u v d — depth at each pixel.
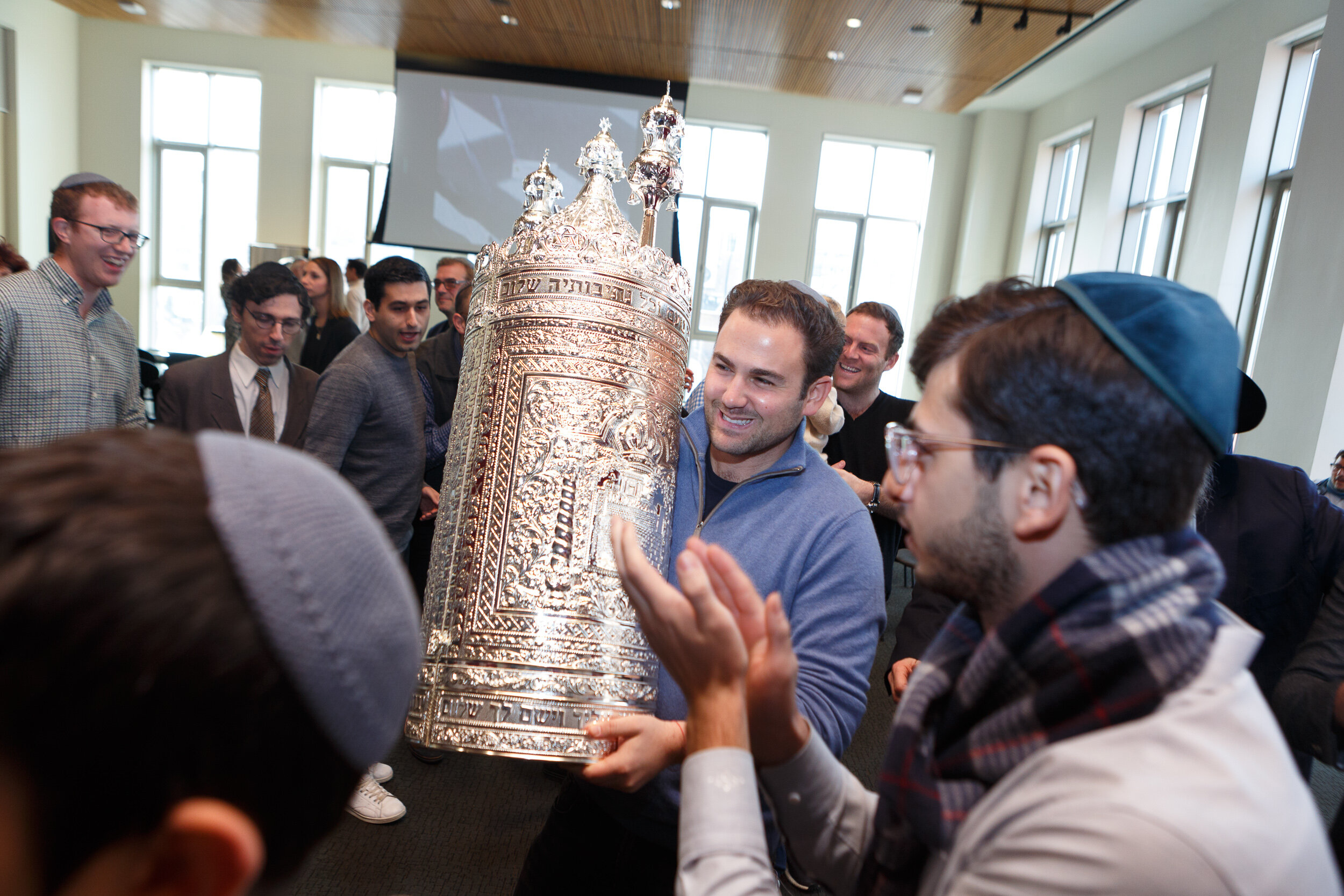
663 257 0.86
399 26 6.52
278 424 2.21
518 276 0.81
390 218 7.50
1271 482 1.24
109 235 1.73
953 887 0.44
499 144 7.43
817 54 6.28
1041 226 7.96
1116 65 6.72
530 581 0.73
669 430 0.84
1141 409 0.45
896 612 4.14
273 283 2.04
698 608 0.54
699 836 0.51
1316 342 4.05
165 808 0.24
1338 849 0.75
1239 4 5.40
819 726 0.83
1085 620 0.45
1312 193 4.15
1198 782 0.39
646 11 5.79
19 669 0.21
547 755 0.71
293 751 0.26
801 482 1.00
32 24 7.49
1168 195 6.26
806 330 0.93
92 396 1.80
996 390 0.47
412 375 2.10
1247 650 0.45
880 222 8.58
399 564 0.31
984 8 5.18
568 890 1.05
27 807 0.23
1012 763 0.46
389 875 1.85
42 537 0.22
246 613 0.24
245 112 8.30
